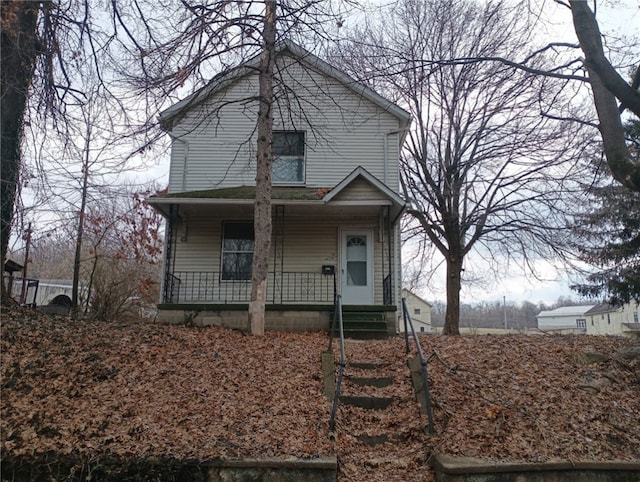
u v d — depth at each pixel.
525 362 7.02
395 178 13.88
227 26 8.60
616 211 16.53
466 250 16.17
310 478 4.55
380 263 13.34
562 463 4.64
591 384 6.26
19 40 8.34
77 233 16.25
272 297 12.87
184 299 13.01
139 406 5.45
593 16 6.46
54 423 4.99
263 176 9.36
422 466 4.92
